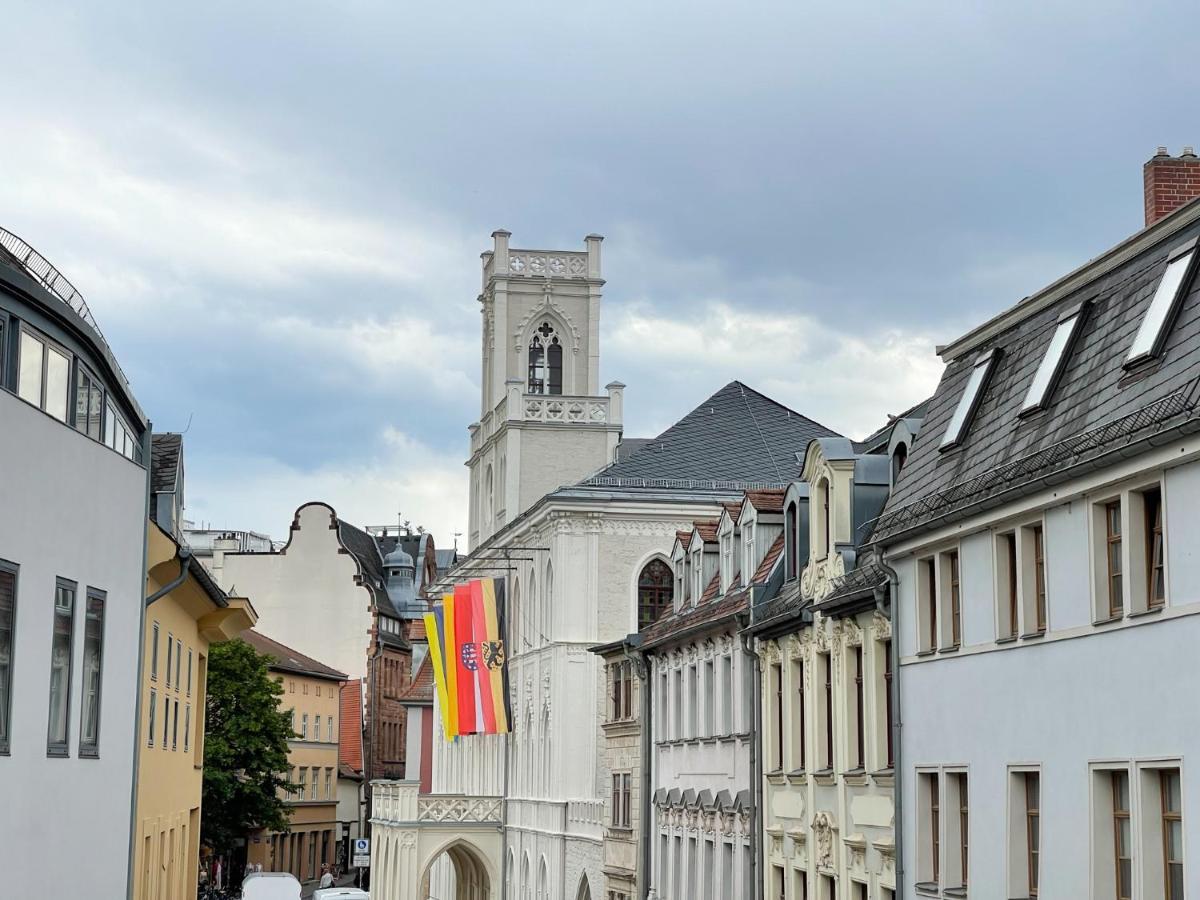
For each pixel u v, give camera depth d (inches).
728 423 2645.2
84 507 1094.4
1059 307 1055.6
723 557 1863.9
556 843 2519.7
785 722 1489.9
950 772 1091.9
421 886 2938.0
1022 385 1056.2
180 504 1620.3
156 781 1558.8
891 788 1213.1
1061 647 943.7
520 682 2849.4
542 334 3326.8
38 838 1011.9
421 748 4084.6
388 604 5669.3
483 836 2984.7
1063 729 939.3
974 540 1063.0
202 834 3506.4
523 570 2822.3
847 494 1352.1
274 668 4512.8
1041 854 962.7
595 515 2513.5
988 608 1040.8
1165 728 832.3
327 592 5374.0
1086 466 887.1
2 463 948.0
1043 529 967.0
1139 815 853.8
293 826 4692.4
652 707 2037.4
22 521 979.3
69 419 1074.1
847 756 1310.3
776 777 1505.9
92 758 1119.0
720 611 1716.3
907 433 1301.7
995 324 1142.3
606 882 2209.6
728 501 2522.1
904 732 1170.0
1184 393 804.0
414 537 6338.6
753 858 1542.8
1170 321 875.4
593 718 2512.3
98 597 1126.4
